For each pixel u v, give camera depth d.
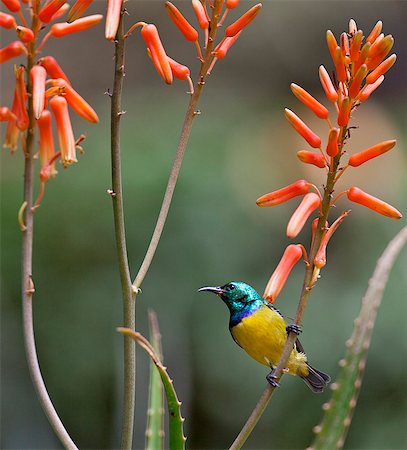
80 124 15.10
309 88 19.34
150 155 13.95
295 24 19.02
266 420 12.13
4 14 4.20
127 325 3.97
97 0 19.67
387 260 4.43
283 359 3.89
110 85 19.45
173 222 13.12
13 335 13.23
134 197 13.34
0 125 14.86
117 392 12.70
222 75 18.88
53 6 4.16
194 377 12.34
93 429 12.73
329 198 3.93
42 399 4.00
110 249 13.51
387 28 19.12
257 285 12.75
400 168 13.59
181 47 19.16
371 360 11.67
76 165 14.15
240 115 15.86
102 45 19.58
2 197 13.81
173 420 3.94
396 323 11.70
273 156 13.73
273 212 13.26
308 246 13.20
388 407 11.60
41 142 4.63
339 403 4.39
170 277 12.84
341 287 12.34
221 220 13.12
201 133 14.62
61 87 4.30
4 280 13.42
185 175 13.48
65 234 13.58
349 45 3.96
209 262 12.88
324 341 11.76
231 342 12.32
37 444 12.84
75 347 13.02
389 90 18.28
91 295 13.23
